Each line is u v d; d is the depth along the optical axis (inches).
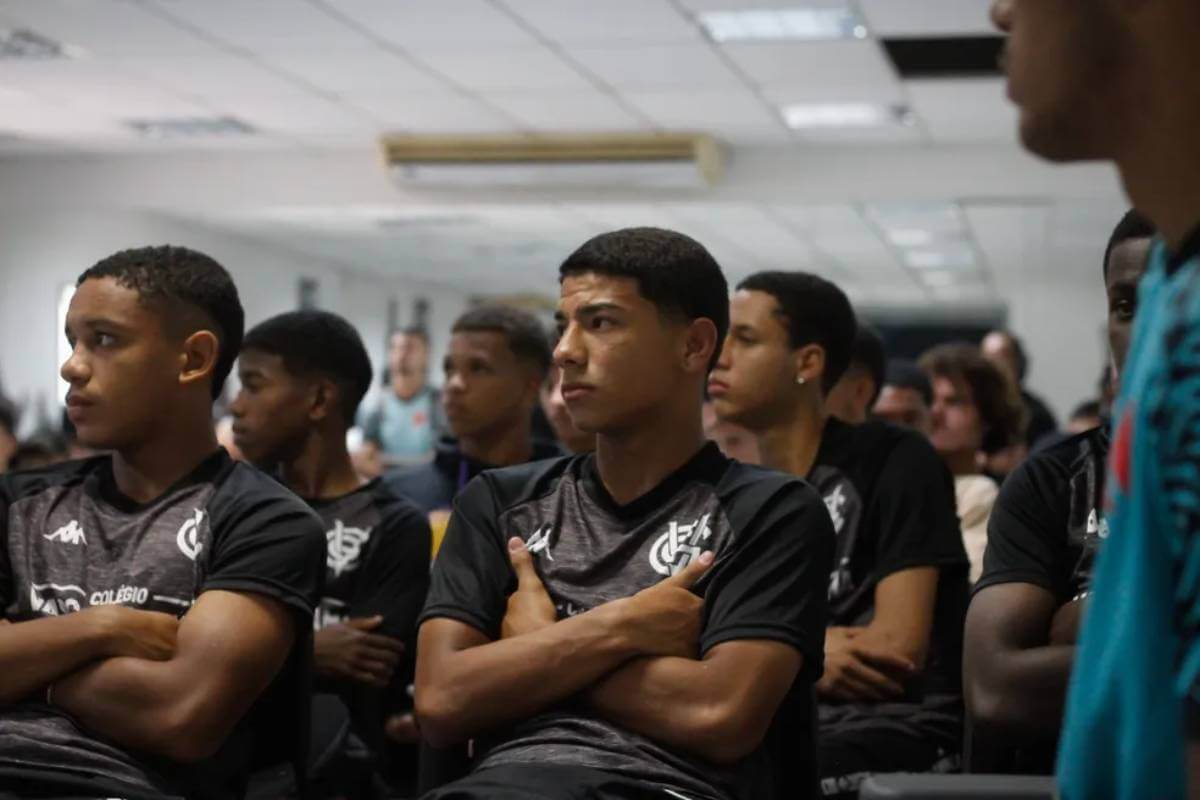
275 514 70.9
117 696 65.7
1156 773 27.9
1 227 399.9
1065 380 522.0
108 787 64.2
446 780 69.1
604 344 66.6
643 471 68.2
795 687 66.0
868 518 94.3
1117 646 28.6
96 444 70.7
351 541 99.3
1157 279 28.7
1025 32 29.9
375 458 222.5
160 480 72.5
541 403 173.2
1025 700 64.7
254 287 472.4
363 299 573.0
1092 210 364.2
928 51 244.8
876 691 90.0
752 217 399.2
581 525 68.6
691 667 62.2
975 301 623.2
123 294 70.9
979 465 169.2
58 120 323.9
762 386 96.0
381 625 97.3
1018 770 67.1
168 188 368.8
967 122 303.6
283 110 309.0
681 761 61.7
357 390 103.1
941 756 90.6
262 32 243.1
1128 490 28.3
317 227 432.5
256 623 67.9
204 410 73.6
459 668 64.4
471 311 125.3
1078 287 522.6
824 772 85.4
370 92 289.3
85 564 71.0
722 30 235.9
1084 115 29.5
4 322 399.9
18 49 258.1
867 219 398.6
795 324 96.1
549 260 516.1
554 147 331.0
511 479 71.7
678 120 309.7
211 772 69.2
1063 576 67.9
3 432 220.5
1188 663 26.8
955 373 143.9
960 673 93.8
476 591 68.4
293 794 71.4
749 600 63.6
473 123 318.3
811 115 301.3
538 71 267.1
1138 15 28.2
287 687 72.1
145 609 69.5
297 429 100.7
